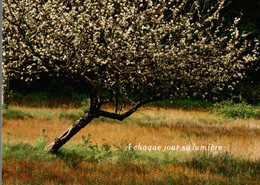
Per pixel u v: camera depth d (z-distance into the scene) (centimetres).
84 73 1239
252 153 1489
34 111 2658
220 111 3148
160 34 1247
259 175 1209
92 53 1182
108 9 1174
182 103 3641
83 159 1305
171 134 2036
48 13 1196
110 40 1152
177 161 1330
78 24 1191
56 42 1173
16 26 1179
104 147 1427
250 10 4331
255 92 4025
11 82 4009
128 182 1055
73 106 3244
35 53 1181
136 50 1196
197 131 2191
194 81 1306
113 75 1224
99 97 1329
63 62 1252
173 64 1248
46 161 1214
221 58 1345
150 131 2103
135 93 1400
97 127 2150
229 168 1288
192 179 1112
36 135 1823
